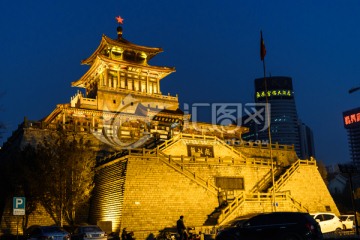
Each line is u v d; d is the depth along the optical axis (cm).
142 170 4428
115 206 4356
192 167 4869
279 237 2206
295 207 4838
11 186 4303
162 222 4322
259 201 4628
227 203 4638
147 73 8375
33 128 5388
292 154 6506
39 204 4544
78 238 3183
